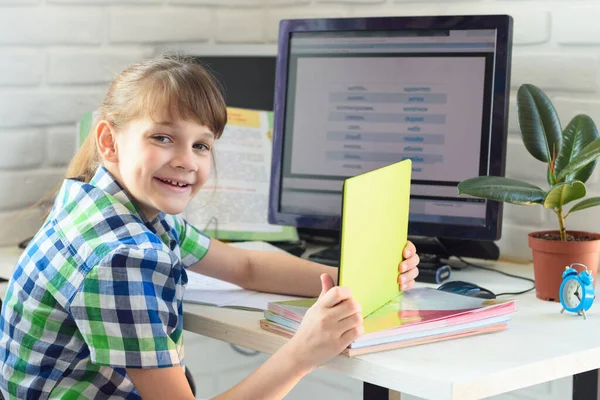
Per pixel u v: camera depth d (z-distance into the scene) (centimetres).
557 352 133
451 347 135
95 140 159
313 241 223
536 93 178
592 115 194
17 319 145
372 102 194
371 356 130
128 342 133
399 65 191
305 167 201
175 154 146
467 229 185
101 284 133
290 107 201
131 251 133
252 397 133
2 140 221
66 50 230
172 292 139
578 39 195
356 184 130
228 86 230
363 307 138
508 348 135
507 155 209
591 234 170
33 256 146
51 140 229
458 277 185
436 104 188
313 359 131
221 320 151
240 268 175
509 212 210
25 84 224
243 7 259
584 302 153
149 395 135
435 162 188
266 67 226
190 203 215
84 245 138
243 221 215
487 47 183
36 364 141
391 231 150
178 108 145
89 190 146
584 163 157
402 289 157
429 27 188
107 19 237
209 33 254
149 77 147
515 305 156
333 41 197
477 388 120
